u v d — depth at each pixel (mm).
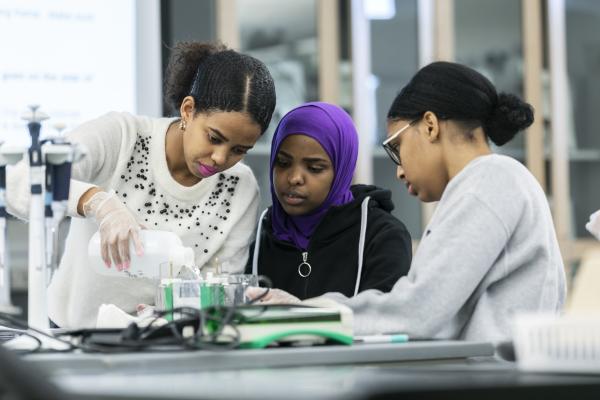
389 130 2229
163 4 4641
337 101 5008
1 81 4168
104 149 2492
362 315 1986
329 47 4988
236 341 1599
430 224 2051
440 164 2145
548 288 2031
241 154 2439
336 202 2668
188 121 2449
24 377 1116
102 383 1270
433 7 5141
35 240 2035
